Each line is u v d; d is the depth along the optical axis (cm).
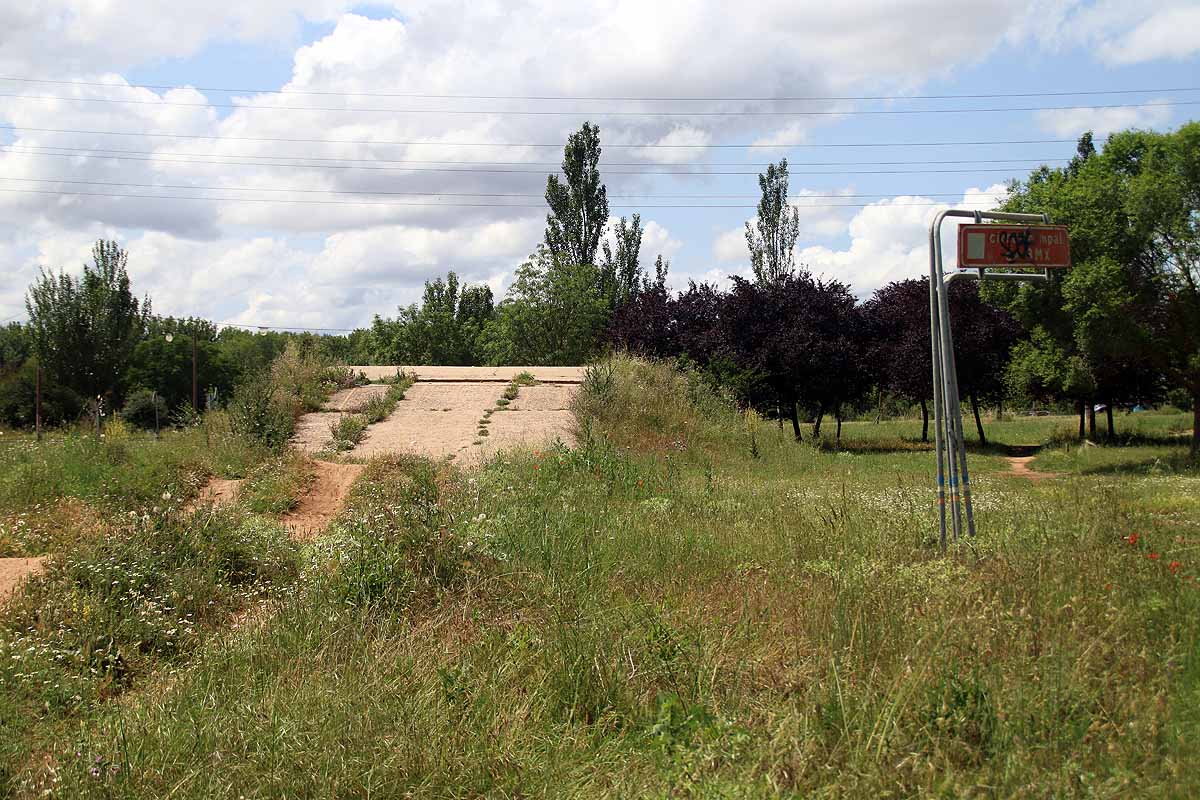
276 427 1374
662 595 592
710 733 373
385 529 641
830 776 346
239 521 736
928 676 407
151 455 1162
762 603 571
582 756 380
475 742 383
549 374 2016
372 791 353
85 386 4281
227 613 587
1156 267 2084
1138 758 351
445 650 491
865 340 3519
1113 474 2038
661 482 1131
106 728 405
